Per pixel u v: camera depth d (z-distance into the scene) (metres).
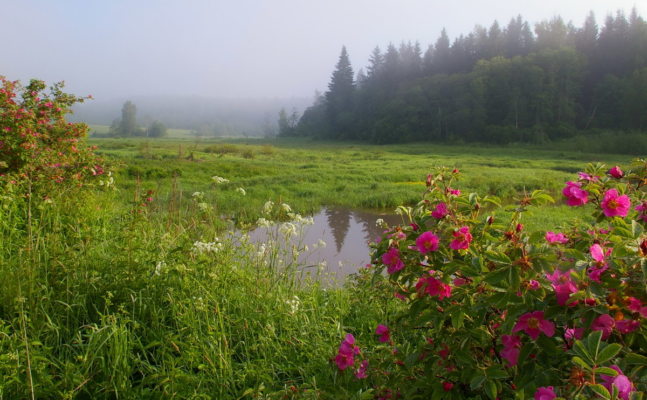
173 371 2.40
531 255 1.68
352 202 14.58
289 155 40.34
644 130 55.47
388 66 88.75
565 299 1.67
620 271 1.55
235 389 2.63
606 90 62.44
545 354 1.71
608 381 1.41
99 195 6.57
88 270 3.46
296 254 4.62
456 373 1.89
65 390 2.29
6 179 4.62
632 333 1.59
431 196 2.33
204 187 15.24
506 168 28.06
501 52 80.00
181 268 3.31
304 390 2.44
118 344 2.59
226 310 3.40
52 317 2.95
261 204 12.60
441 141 67.50
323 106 107.12
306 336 3.33
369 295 4.21
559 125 59.09
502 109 64.50
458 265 1.86
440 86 71.56
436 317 1.88
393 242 2.10
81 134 6.16
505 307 1.71
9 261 3.26
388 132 72.56
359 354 2.40
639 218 2.19
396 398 2.15
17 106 5.71
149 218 5.19
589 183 2.17
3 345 2.56
